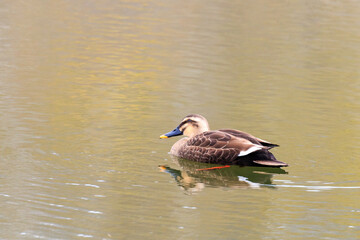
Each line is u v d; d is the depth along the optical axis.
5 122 16.17
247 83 21.38
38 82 20.64
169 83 21.17
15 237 10.39
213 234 10.70
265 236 10.62
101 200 11.85
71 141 15.01
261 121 17.20
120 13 32.16
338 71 23.42
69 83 20.73
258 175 13.75
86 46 26.06
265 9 33.25
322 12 32.75
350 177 13.22
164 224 11.01
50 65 23.02
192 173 13.84
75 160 13.78
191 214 11.42
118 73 22.31
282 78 22.17
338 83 21.81
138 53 25.22
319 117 17.78
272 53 25.70
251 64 23.94
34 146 14.48
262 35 28.36
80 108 17.94
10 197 11.77
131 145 15.08
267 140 15.54
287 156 14.42
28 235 10.47
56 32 28.05
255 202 12.08
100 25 29.69
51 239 10.32
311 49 26.38
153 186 12.73
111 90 20.11
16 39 26.42
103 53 25.06
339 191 12.52
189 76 22.09
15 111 17.23
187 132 15.52
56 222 10.93
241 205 11.93
